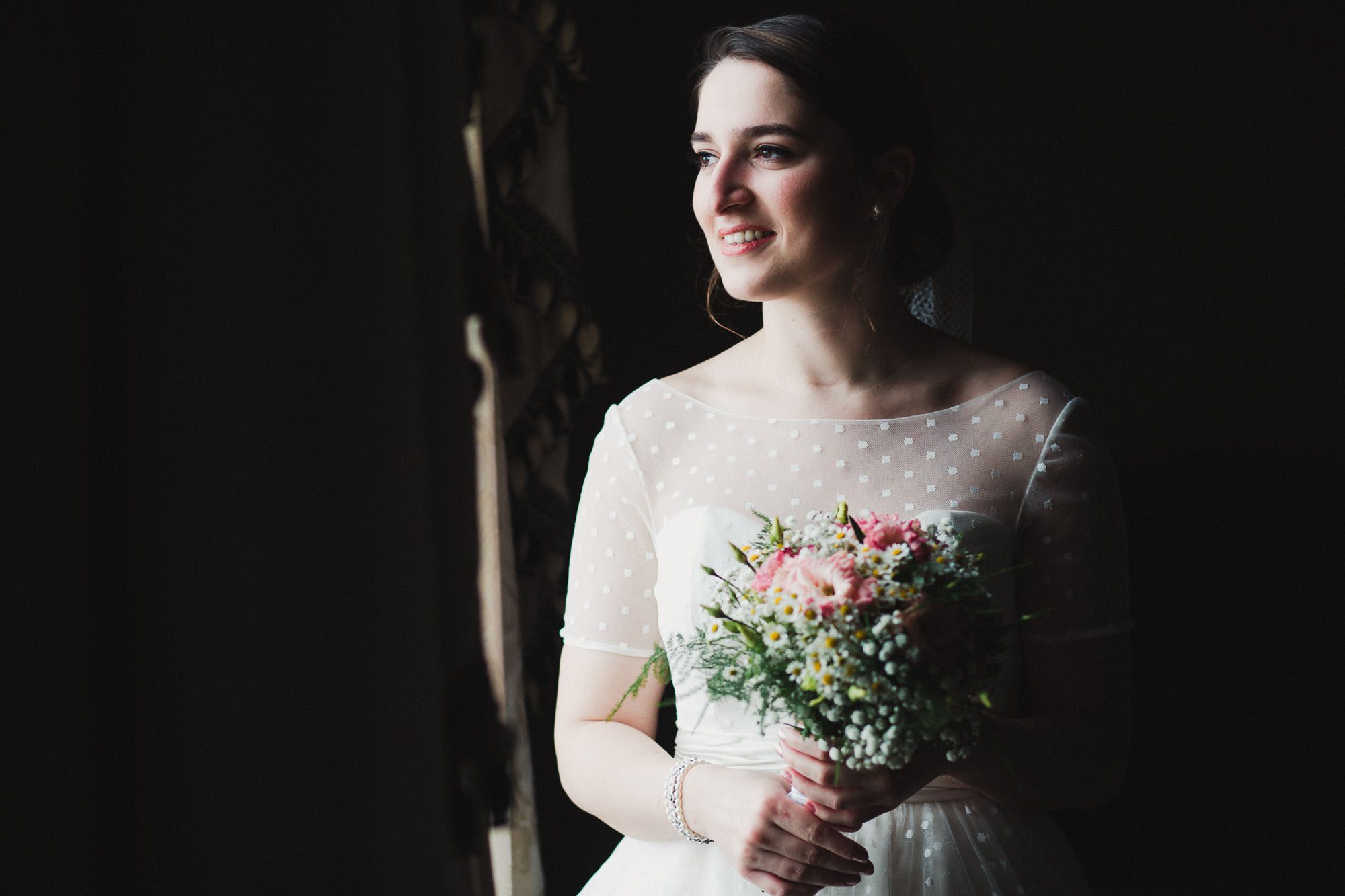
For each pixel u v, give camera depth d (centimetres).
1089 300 400
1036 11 399
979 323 405
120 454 138
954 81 404
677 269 383
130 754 137
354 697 146
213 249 140
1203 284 394
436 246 169
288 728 142
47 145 133
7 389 128
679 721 166
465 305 172
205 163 140
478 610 168
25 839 128
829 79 155
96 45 138
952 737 131
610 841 336
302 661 144
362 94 152
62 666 132
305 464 146
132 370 138
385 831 147
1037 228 402
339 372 148
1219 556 348
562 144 240
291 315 146
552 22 232
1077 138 399
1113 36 396
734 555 158
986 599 135
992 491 160
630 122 379
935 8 401
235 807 138
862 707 128
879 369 169
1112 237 399
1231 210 392
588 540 175
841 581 128
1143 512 364
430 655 154
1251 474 369
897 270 176
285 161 147
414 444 154
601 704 171
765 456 167
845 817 137
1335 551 346
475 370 195
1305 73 385
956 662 129
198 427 139
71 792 132
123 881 136
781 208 156
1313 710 332
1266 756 330
